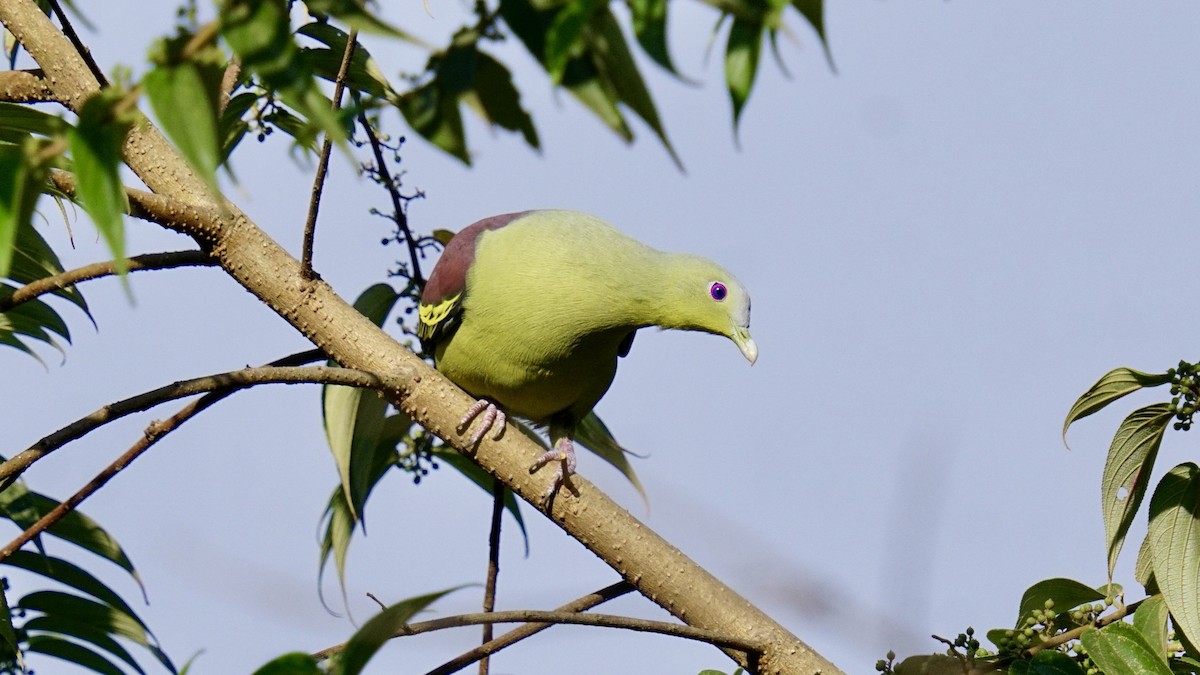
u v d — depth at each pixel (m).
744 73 4.30
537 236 10.15
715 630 7.16
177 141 3.97
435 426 7.88
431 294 10.27
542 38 4.31
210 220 7.68
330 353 7.89
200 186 7.88
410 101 4.62
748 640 6.90
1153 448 7.30
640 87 4.34
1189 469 7.13
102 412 6.69
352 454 9.23
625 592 7.48
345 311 7.89
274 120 9.12
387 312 10.45
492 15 4.50
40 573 8.66
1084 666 6.68
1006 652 6.83
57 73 7.96
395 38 4.24
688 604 7.22
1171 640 7.62
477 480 10.44
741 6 4.18
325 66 8.83
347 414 9.05
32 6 8.06
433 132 4.64
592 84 4.34
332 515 9.81
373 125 9.15
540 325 10.02
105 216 3.85
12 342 9.15
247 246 7.75
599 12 4.28
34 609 8.66
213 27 4.02
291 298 7.82
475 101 4.62
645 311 10.18
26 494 8.68
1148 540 7.38
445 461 10.33
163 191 7.86
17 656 8.10
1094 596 7.32
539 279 9.97
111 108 4.00
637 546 7.36
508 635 6.75
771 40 4.32
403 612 4.69
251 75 8.25
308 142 4.40
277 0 4.11
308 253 7.73
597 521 7.46
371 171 9.45
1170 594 7.03
